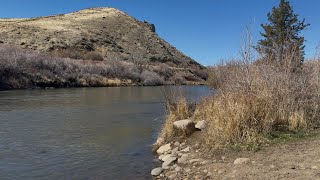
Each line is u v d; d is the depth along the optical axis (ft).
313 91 36.81
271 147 27.32
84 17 361.71
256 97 32.48
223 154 27.94
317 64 37.35
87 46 270.46
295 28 81.05
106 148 36.76
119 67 197.47
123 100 92.22
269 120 30.37
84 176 27.76
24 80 144.56
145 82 195.83
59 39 263.70
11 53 154.92
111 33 329.11
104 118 58.13
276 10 82.02
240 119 29.99
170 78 224.12
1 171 29.12
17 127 49.37
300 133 30.12
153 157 32.94
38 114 62.80
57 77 159.43
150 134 43.96
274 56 38.09
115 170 29.09
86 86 168.96
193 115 41.81
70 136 43.09
